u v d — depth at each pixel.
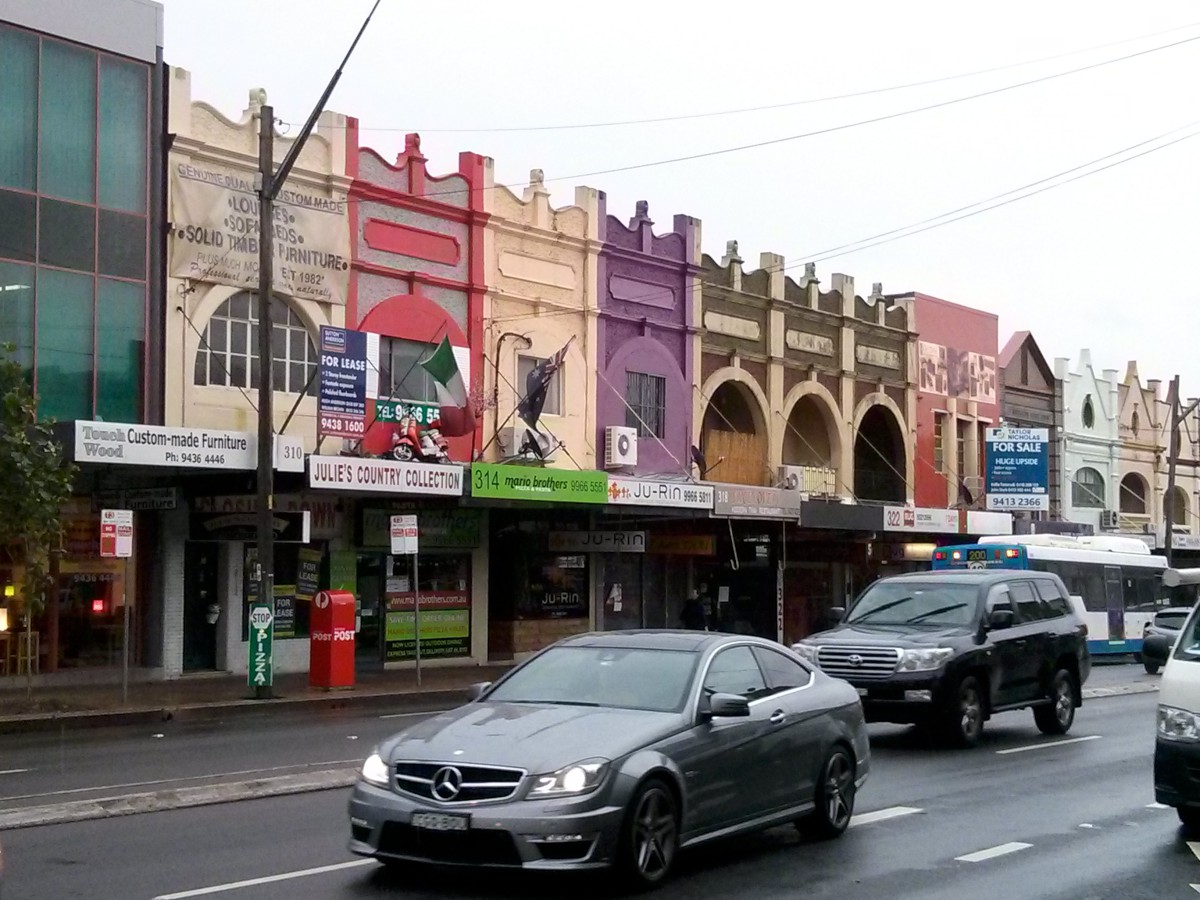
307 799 11.84
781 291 37.94
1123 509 54.25
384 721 19.28
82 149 23.22
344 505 27.47
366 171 27.53
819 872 9.28
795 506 33.78
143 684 23.61
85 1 23.28
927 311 43.94
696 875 9.11
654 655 9.70
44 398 22.52
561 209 31.83
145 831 10.27
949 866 9.56
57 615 23.41
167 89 24.34
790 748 9.94
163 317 24.05
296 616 26.55
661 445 33.94
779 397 37.72
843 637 16.38
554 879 8.66
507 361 30.17
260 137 21.97
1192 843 10.50
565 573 32.47
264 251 22.03
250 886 8.48
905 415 42.78
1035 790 13.02
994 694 16.50
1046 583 18.50
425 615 29.38
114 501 24.05
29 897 8.15
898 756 15.45
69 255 22.94
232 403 25.03
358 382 24.61
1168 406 56.34
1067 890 8.90
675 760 8.67
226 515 24.45
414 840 8.08
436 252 28.86
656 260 34.09
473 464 26.14
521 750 8.21
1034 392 48.88
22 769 13.84
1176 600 39.22
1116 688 25.05
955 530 39.47
